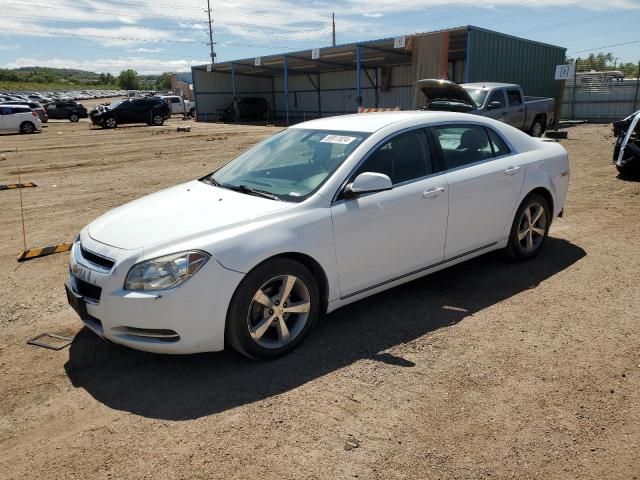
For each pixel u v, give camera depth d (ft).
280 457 8.62
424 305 14.30
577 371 10.88
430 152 14.24
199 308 10.49
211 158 49.98
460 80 97.60
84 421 9.76
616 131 32.35
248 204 12.10
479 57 68.74
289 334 11.88
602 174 33.88
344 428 9.30
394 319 13.51
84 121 128.06
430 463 8.38
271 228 11.25
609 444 8.72
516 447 8.69
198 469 8.41
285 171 13.48
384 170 13.20
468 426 9.24
